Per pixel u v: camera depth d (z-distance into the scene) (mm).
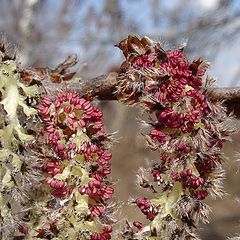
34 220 86
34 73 96
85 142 83
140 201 84
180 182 83
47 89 94
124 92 90
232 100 91
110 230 82
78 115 84
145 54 90
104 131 85
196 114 83
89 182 82
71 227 81
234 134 85
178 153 83
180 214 83
